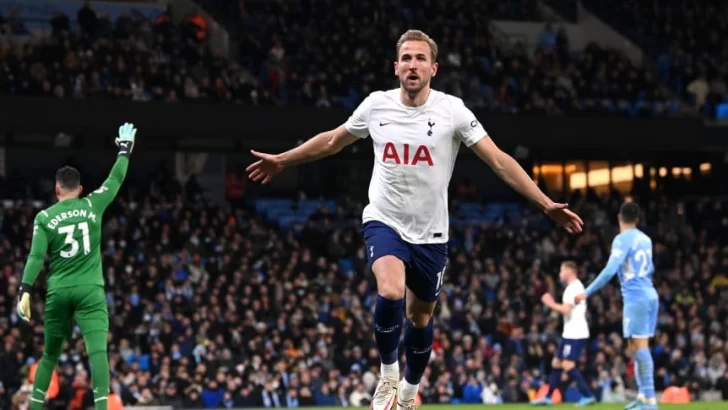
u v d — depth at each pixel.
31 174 46.50
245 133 42.97
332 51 47.19
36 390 13.77
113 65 42.00
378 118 10.70
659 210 49.38
